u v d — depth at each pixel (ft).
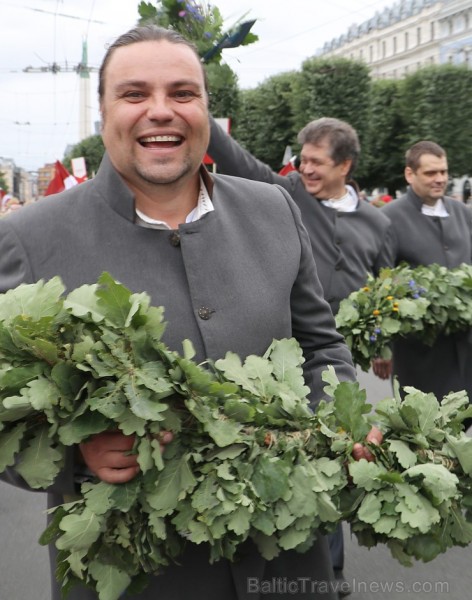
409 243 15.34
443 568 12.02
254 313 6.23
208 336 6.04
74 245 6.04
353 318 12.07
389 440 5.74
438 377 13.71
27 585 11.97
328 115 80.12
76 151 164.55
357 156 13.03
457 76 75.66
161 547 5.44
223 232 6.37
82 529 5.08
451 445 5.79
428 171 15.34
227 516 5.20
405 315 12.21
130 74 5.96
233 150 11.88
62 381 4.95
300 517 5.35
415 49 222.89
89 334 5.15
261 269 6.44
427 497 5.51
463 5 196.44
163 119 5.90
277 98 90.27
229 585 5.85
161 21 10.53
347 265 12.73
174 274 6.15
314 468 5.50
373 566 12.22
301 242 6.86
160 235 6.18
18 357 5.02
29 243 6.02
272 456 5.48
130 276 6.04
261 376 5.86
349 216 13.10
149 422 5.12
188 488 5.20
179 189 6.23
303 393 5.92
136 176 6.08
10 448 5.00
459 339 13.43
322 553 6.22
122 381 4.99
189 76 6.02
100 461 5.18
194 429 5.36
